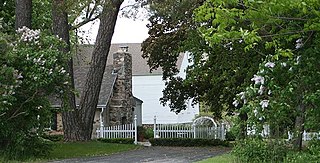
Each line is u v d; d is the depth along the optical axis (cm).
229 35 789
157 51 2489
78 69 3584
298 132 1178
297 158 1070
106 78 3397
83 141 2248
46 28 2606
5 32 1633
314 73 1011
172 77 2617
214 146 2414
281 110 1047
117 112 3359
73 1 1906
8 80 1393
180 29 2272
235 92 1952
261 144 1189
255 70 1617
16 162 1416
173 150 2041
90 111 2303
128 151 1955
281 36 877
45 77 1434
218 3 768
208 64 2050
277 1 712
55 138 2452
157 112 4806
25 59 1439
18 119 1495
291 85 1027
